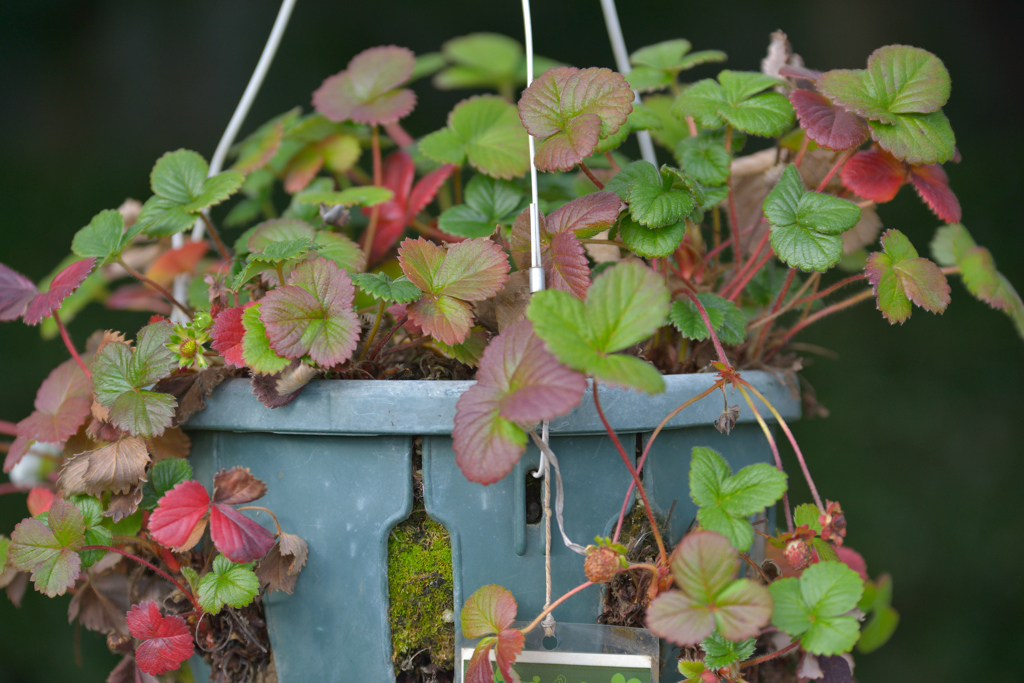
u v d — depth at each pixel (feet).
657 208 3.72
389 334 3.82
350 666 3.75
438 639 3.76
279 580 3.72
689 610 3.45
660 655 3.79
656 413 3.73
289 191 4.44
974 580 7.72
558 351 3.43
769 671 4.02
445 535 3.74
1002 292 4.05
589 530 3.74
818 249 3.72
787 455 8.04
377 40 9.00
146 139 9.14
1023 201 8.75
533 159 3.68
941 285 3.77
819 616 3.50
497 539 3.72
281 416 3.71
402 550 3.74
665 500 3.79
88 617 3.92
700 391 3.78
